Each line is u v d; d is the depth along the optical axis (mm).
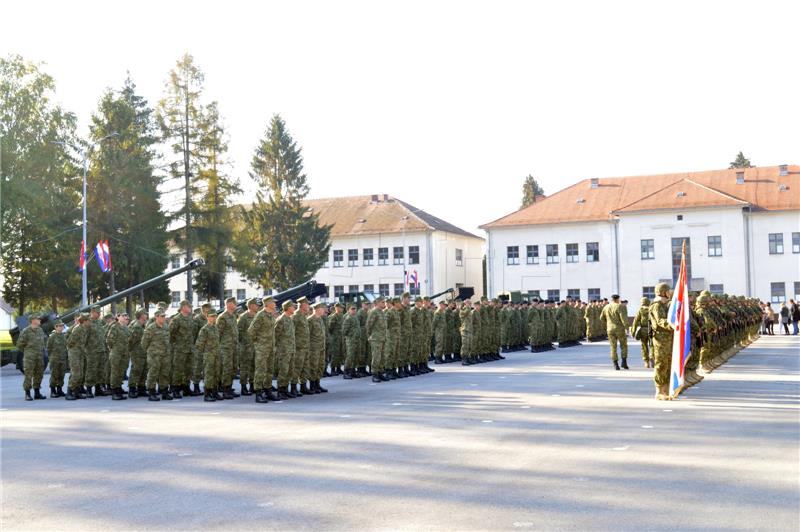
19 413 15961
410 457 9883
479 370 24109
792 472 8664
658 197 63875
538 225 67625
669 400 15242
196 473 9227
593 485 8195
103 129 56531
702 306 21234
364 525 6867
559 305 37688
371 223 75938
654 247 63156
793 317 48219
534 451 10133
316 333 18453
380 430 12141
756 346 34281
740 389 16891
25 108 51625
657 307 15469
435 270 73938
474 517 7043
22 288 58375
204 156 58438
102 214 55344
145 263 55531
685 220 62375
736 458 9461
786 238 60531
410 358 22469
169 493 8273
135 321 19188
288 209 65875
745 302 34250
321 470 9211
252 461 9859
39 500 8109
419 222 74000
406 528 6746
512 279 68375
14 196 48375
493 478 8602
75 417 15055
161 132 58125
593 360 27734
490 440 11031
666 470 8852
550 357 29828
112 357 18922
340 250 76062
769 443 10438
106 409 16469
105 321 21906
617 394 16531
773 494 7691
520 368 24500
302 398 17484
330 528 6809
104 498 8133
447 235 77188
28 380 19344
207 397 17688
